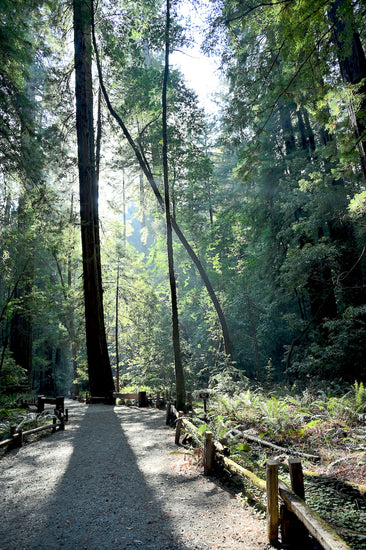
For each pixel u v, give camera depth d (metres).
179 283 31.19
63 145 20.64
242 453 6.51
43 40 20.80
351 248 16.05
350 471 5.38
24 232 20.53
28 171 17.33
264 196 19.30
